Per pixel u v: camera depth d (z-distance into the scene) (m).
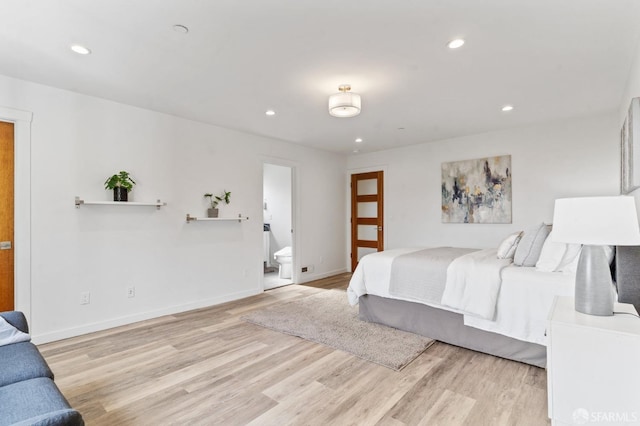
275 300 4.41
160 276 3.74
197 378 2.29
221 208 4.36
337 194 6.30
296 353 2.70
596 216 1.57
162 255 3.76
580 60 2.51
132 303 3.51
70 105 3.12
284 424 1.79
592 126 3.92
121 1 1.81
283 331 3.19
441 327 2.90
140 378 2.29
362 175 6.30
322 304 4.16
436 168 5.25
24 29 2.08
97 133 3.29
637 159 2.12
